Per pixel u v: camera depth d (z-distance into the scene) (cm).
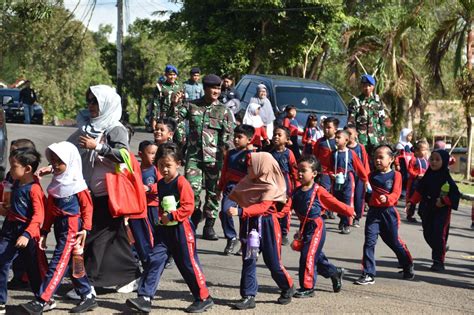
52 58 3647
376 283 963
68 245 751
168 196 765
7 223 753
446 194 1047
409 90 3147
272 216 820
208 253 1098
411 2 3325
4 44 2847
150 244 852
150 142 952
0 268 749
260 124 1562
